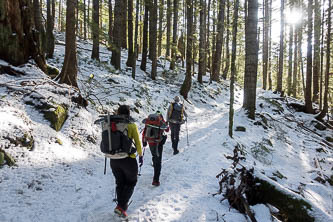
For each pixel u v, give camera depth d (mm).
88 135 6754
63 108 6746
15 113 5480
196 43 19453
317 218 3834
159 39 20344
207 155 6875
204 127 10859
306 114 16906
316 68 20391
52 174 4699
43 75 7750
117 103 9742
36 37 8242
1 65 6996
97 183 4902
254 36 11805
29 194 4020
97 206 4062
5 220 3365
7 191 3910
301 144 11203
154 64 17000
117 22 14945
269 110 15742
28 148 5008
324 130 14727
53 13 23188
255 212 4051
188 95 16812
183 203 4238
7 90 6262
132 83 12953
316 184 6660
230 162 6496
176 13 21203
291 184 6066
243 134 9852
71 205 3992
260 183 4395
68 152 5652
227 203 4414
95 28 8062
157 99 13086
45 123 5945
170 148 7992
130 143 3678
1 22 7277
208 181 5223
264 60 26875
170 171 5820
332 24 16359
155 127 5105
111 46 8633
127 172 3717
